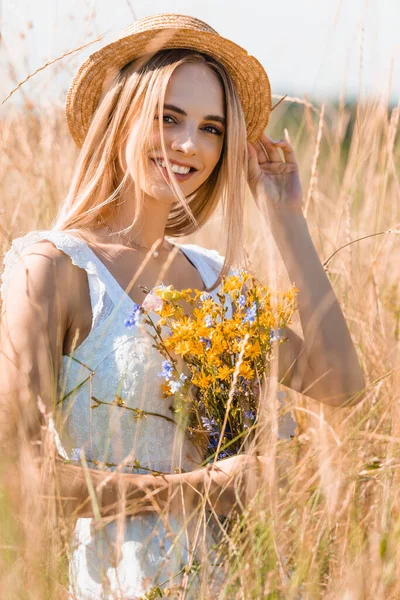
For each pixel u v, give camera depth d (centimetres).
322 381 227
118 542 161
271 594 158
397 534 169
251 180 237
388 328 273
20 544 162
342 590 159
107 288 188
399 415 213
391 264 312
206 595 161
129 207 209
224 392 180
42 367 176
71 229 204
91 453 185
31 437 174
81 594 170
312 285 231
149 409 185
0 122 292
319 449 181
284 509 172
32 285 181
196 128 204
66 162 303
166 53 204
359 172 322
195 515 181
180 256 223
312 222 321
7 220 275
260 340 184
